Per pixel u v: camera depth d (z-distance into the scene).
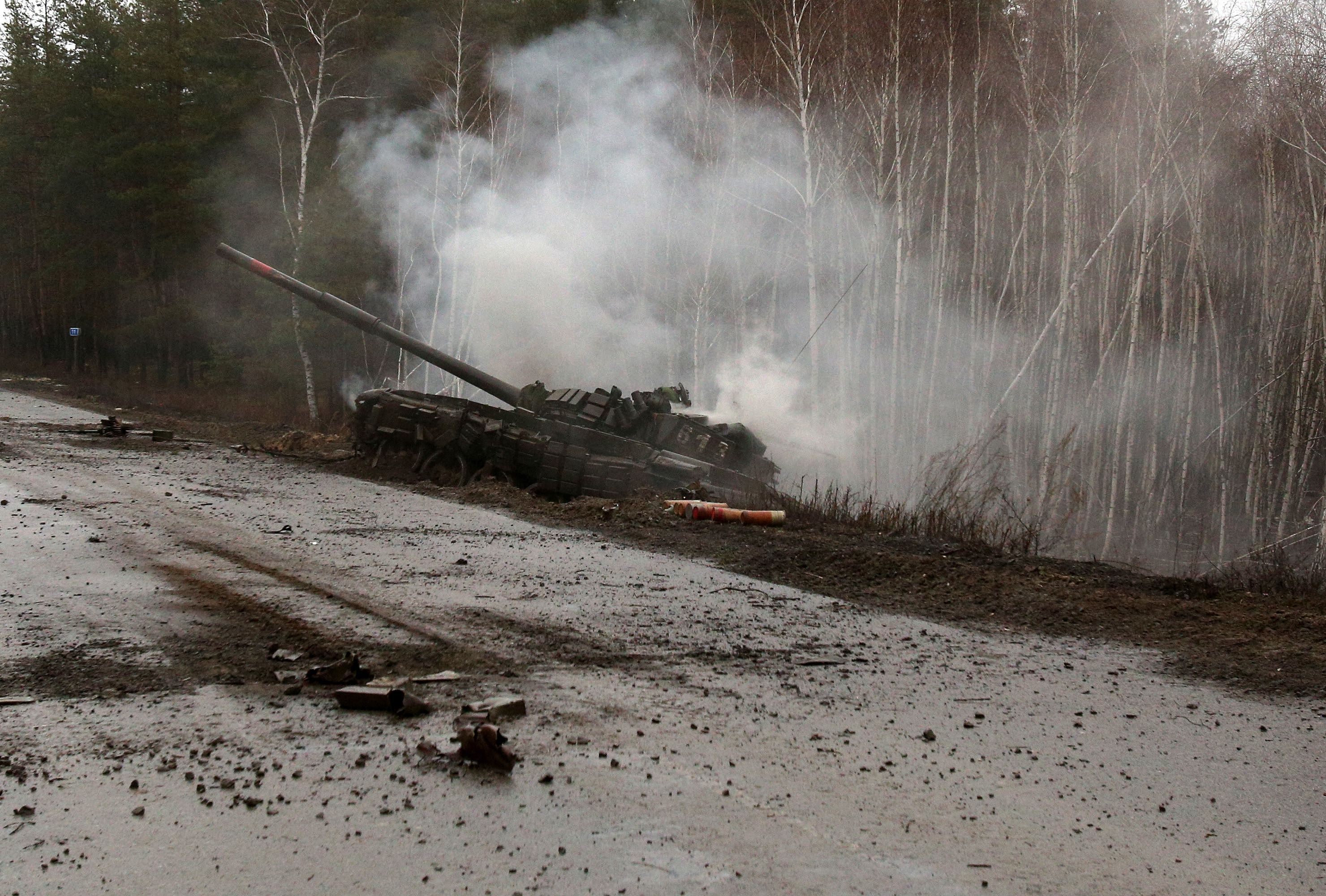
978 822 5.79
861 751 6.77
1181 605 11.59
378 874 4.93
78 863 4.96
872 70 28.61
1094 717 7.81
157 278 47.84
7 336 72.56
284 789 5.81
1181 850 5.58
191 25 42.81
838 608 11.21
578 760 6.36
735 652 9.07
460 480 20.20
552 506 17.67
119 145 45.16
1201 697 8.48
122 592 10.14
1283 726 7.79
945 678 8.65
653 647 9.06
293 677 7.70
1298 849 5.67
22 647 8.20
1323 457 26.67
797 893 4.91
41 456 21.23
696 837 5.42
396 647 8.64
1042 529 21.22
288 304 35.34
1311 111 25.41
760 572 13.02
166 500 16.33
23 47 58.28
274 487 18.64
